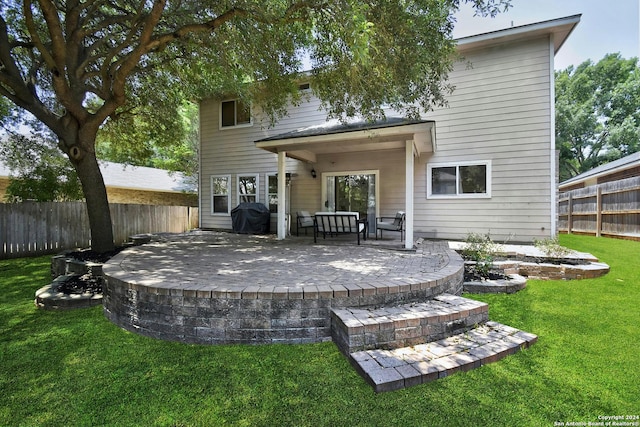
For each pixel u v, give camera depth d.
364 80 5.02
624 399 2.17
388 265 4.70
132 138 11.07
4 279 6.09
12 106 8.87
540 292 4.83
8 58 5.68
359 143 7.20
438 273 4.08
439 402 2.15
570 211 13.50
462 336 3.07
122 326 3.63
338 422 1.97
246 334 3.14
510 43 8.18
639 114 24.80
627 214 10.23
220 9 5.52
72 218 9.38
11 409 2.14
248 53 6.24
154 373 2.59
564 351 2.88
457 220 8.80
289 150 8.22
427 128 6.02
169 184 19.09
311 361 2.76
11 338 3.31
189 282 3.54
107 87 6.37
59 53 5.37
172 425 1.97
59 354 2.94
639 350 2.89
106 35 6.93
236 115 11.88
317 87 6.57
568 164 29.05
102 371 2.63
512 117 8.21
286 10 4.70
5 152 9.61
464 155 8.70
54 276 6.27
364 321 2.83
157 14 5.07
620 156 25.17
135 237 9.11
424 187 9.14
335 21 4.03
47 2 4.93
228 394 2.29
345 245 7.24
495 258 6.46
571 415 2.01
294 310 3.14
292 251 6.29
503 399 2.17
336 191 10.15
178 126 10.96
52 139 9.82
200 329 3.20
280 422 1.98
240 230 10.87
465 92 8.64
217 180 12.30
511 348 2.84
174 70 8.12
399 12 4.34
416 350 2.79
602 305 4.18
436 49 5.00
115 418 2.04
